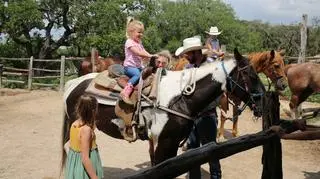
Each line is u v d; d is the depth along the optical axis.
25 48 30.33
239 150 1.59
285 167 7.34
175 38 49.59
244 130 10.43
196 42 5.06
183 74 4.68
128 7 29.52
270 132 1.72
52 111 13.19
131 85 4.69
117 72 5.12
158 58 4.77
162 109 4.56
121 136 4.97
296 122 2.04
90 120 3.66
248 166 7.26
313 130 2.52
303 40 13.23
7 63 28.64
